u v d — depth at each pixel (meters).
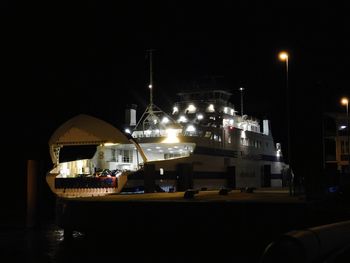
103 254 25.94
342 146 60.69
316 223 20.48
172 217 25.30
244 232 22.95
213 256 23.81
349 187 21.59
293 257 13.09
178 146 51.22
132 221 26.50
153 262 23.41
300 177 32.62
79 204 28.45
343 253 13.61
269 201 23.25
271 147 71.94
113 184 39.38
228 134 57.38
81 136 40.62
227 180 55.97
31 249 28.03
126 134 41.16
